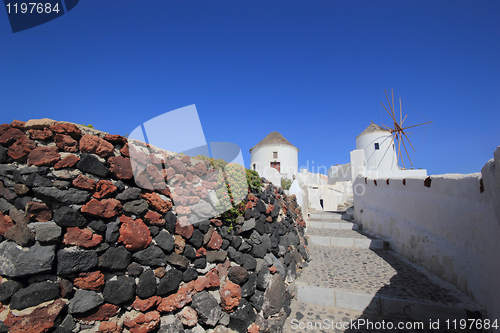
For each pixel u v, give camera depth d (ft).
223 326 10.61
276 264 14.65
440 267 16.01
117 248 7.88
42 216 6.70
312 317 13.69
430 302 12.89
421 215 18.99
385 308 13.60
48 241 6.58
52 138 7.19
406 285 15.30
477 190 12.66
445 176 15.92
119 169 8.13
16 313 6.17
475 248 12.88
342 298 14.61
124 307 8.08
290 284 16.06
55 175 6.91
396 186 23.67
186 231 10.04
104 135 8.02
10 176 6.97
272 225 17.03
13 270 6.31
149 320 8.25
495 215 11.23
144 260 8.54
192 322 9.48
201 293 10.20
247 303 11.72
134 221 8.45
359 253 23.02
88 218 7.43
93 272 7.33
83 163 7.29
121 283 7.86
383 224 26.48
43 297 6.47
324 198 68.44
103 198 7.70
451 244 15.15
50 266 6.53
